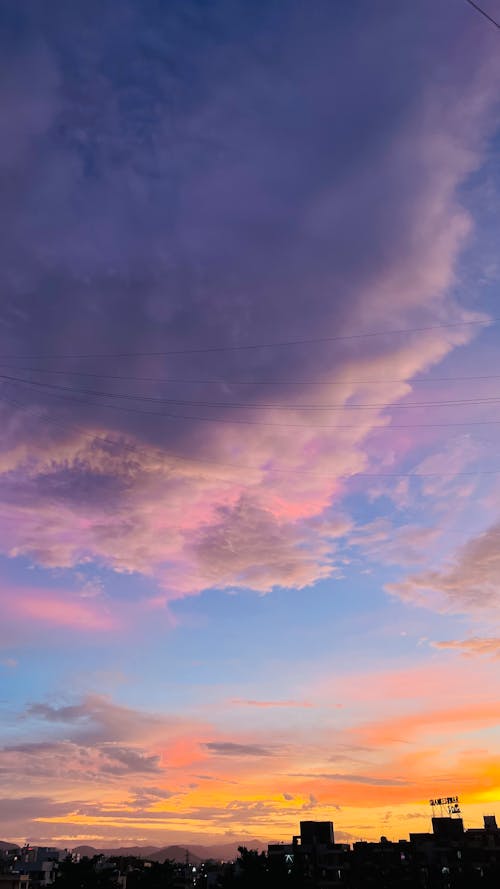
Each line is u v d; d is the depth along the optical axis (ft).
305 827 380.99
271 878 250.78
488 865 302.66
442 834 354.54
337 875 324.80
